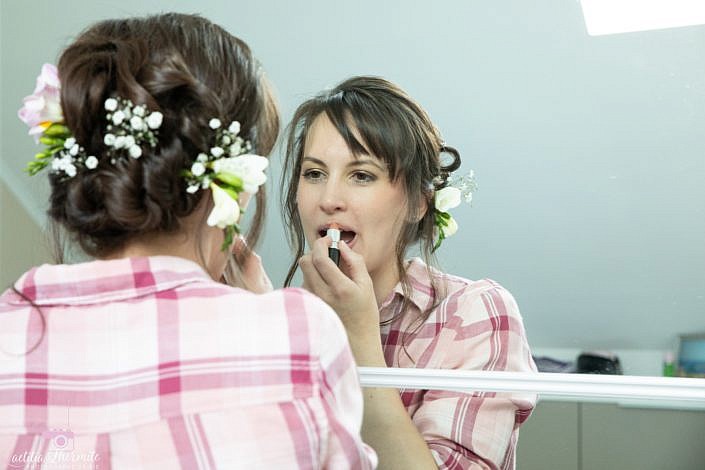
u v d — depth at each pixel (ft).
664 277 3.58
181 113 2.21
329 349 2.23
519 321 3.66
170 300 2.23
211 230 2.49
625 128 3.60
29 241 3.93
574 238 3.63
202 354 2.16
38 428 2.16
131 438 2.12
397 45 3.70
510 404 3.62
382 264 3.66
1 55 4.00
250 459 2.09
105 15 3.97
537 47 3.65
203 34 2.44
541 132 3.65
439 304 3.67
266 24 3.82
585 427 3.59
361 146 3.58
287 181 3.67
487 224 3.67
